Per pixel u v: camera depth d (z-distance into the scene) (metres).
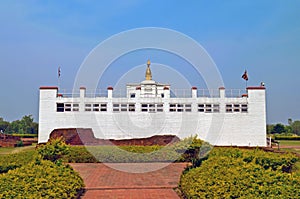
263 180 8.39
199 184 9.28
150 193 11.56
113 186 12.60
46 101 26.77
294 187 7.73
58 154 13.08
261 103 27.33
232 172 9.27
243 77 28.19
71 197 9.55
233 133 27.02
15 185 8.12
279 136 43.88
